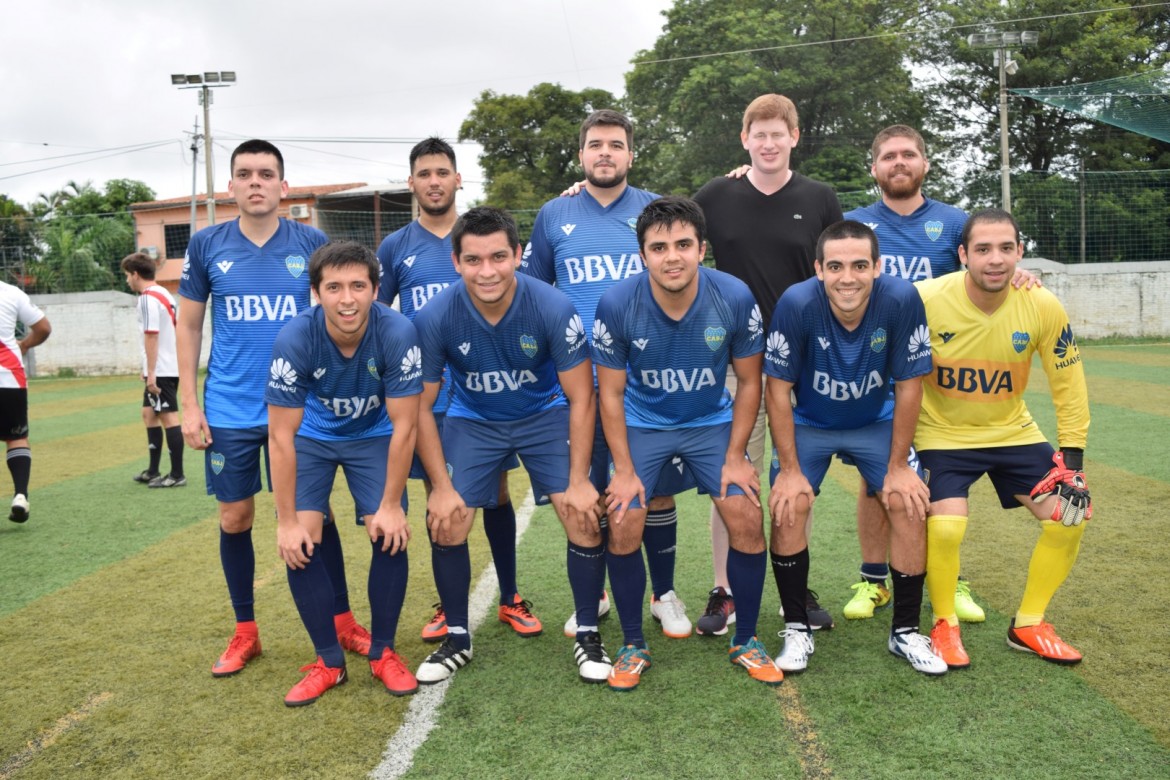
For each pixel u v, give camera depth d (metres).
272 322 3.38
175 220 28.52
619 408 3.10
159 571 4.54
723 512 3.15
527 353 3.09
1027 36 19.11
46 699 3.01
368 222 28.55
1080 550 4.34
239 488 3.29
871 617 3.68
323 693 3.02
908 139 3.53
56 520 5.75
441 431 3.64
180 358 3.39
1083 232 22.20
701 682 3.05
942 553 3.11
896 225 3.68
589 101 29.91
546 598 4.05
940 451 3.24
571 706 2.88
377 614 3.10
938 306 3.22
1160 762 2.41
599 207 3.58
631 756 2.53
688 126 25.78
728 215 3.72
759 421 3.81
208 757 2.58
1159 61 26.55
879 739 2.59
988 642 3.32
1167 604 3.59
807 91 25.47
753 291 3.69
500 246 2.87
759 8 25.47
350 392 3.04
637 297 3.00
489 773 2.45
